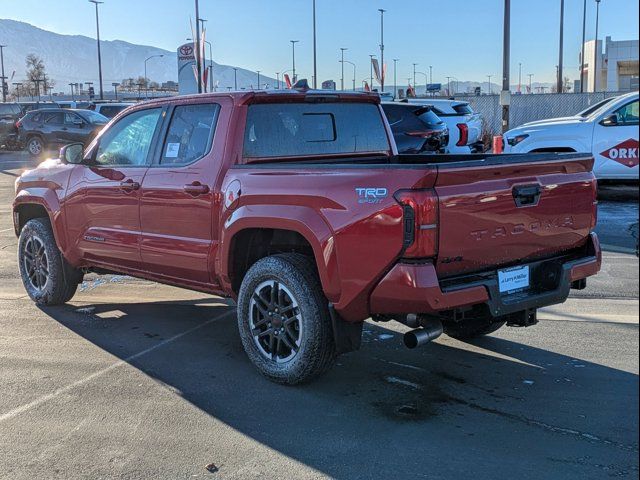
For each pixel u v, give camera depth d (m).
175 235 5.07
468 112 15.94
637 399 4.19
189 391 4.38
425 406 4.14
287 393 4.35
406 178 3.72
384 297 3.85
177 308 6.46
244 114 4.80
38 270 6.50
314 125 5.25
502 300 4.10
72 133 25.33
